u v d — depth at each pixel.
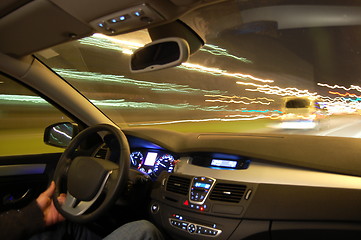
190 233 2.18
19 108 10.50
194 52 2.44
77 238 2.14
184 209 2.25
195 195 2.21
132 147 2.98
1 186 2.56
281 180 2.05
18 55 2.28
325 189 1.91
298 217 1.90
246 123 12.88
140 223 1.58
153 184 2.51
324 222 1.86
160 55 1.94
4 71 2.32
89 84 2.88
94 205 1.77
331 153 2.05
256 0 6.97
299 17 8.02
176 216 2.28
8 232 1.35
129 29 1.90
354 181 1.88
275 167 2.12
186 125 12.32
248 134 2.68
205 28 2.21
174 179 2.40
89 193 1.74
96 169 1.79
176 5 1.64
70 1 1.68
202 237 2.12
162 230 2.42
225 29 4.18
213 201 2.14
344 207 1.83
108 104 3.10
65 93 2.63
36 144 5.41
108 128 1.94
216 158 2.37
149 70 2.01
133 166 2.92
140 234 1.52
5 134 7.35
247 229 2.01
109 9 1.69
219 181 2.18
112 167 1.84
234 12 4.04
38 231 1.46
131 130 2.88
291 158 2.06
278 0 7.04
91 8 1.71
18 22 1.92
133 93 19.86
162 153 2.75
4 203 2.57
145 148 2.90
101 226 2.47
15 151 4.39
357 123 10.13
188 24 2.12
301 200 1.93
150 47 1.99
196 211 2.18
